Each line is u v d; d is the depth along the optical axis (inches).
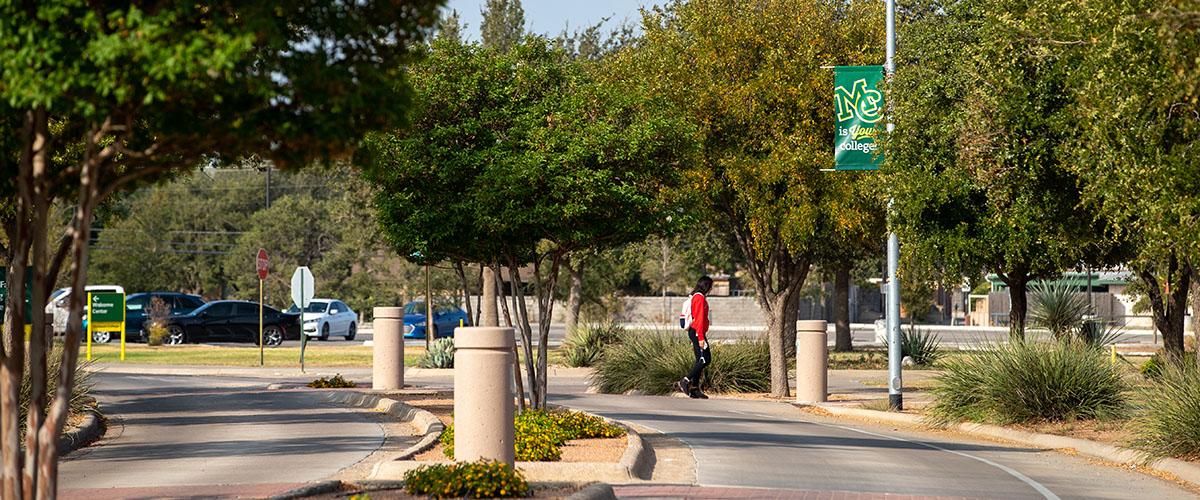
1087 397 671.8
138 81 241.4
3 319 604.4
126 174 263.7
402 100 272.2
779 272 1021.8
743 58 856.3
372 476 425.1
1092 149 493.4
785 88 815.7
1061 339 734.5
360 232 1973.4
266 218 2913.4
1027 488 443.2
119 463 478.0
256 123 257.1
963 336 1975.9
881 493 410.3
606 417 698.2
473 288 1951.3
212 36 229.5
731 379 968.3
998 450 591.5
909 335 1376.7
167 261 2957.7
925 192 657.0
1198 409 521.3
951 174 652.7
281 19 258.2
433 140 542.3
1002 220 651.5
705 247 1584.6
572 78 577.6
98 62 224.2
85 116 238.5
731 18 850.1
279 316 1668.3
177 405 766.5
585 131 535.8
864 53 855.7
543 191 535.2
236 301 1657.2
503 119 561.0
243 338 1647.4
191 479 424.2
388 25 269.9
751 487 414.6
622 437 547.8
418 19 268.8
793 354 1439.5
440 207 545.3
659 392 955.3
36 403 252.8
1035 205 634.2
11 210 370.3
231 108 256.1
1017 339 711.1
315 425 631.8
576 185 525.0
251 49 251.3
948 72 680.4
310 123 258.2
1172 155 438.9
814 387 873.5
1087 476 491.8
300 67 251.1
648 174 555.5
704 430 630.5
